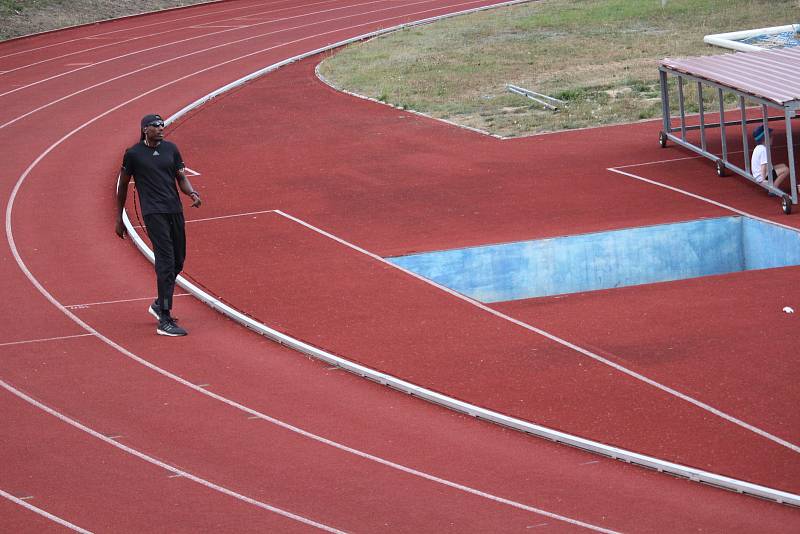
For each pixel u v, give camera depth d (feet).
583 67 289.74
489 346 123.54
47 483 94.99
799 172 190.60
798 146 208.13
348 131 236.02
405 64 305.94
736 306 133.80
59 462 98.94
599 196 180.65
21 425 106.63
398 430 105.09
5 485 94.73
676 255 164.45
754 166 177.99
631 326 128.57
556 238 158.81
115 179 205.26
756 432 101.30
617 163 200.54
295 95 277.23
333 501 91.30
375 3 422.82
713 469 94.89
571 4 385.91
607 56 301.02
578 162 202.59
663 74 206.90
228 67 317.01
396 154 214.69
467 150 215.31
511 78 282.15
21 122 258.98
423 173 199.93
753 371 114.32
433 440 102.94
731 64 196.34
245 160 215.10
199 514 89.45
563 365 117.80
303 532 86.28
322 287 144.25
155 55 341.21
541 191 185.06
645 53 301.63
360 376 118.01
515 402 109.29
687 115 235.81
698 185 184.65
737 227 166.50
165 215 127.13
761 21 331.57
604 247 160.86
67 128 250.78
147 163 126.62
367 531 86.28
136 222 176.35
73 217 181.06
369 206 180.86
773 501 90.07
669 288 142.20
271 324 131.54
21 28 391.86
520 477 95.30
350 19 391.04
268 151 221.87
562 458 99.04
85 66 328.49
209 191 193.77
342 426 105.91
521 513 88.74
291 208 181.37
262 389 114.62
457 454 99.96
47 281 150.00
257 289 144.05
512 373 116.26
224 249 161.48
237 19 402.93
